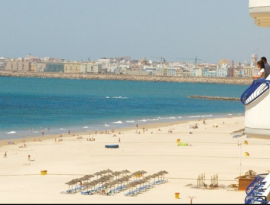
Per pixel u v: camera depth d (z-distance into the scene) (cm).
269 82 3247
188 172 7838
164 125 16962
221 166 8406
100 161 9069
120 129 15662
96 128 16162
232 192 6291
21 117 19388
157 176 7156
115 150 10600
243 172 7844
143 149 10750
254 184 3931
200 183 6869
